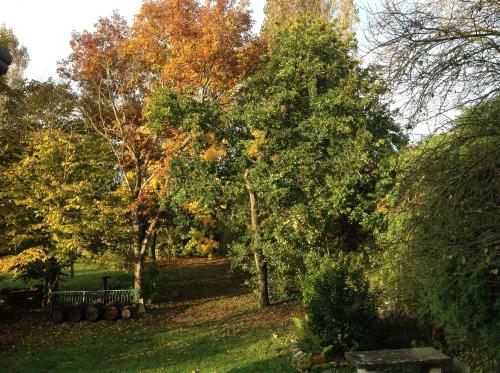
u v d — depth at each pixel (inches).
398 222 309.3
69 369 462.9
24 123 858.1
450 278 247.8
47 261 740.7
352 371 350.0
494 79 265.1
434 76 269.0
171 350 521.7
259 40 761.0
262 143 656.4
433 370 313.3
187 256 1519.4
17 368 471.5
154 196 850.8
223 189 718.5
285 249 676.1
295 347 426.0
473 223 223.6
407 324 394.9
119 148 881.5
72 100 870.4
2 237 710.5
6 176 722.2
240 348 494.6
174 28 725.9
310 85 650.8
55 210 706.8
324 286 400.8
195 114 655.8
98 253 759.7
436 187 232.1
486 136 228.8
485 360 293.9
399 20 269.7
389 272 301.7
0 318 750.5
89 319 729.0
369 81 609.9
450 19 266.8
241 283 1080.2
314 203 634.2
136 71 836.0
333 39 674.8
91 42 817.5
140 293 799.1
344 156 627.2
